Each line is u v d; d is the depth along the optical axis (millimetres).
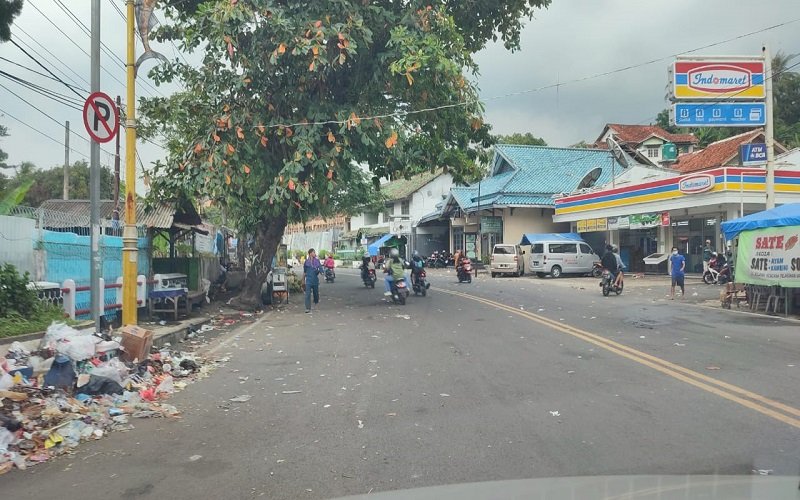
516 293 20328
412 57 13859
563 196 33719
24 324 8031
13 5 7363
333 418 5836
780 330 11117
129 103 9984
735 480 2318
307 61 14234
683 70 17656
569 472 4203
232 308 16797
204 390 7203
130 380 7094
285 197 14805
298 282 23844
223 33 13680
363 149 16188
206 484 4211
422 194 49781
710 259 23469
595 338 10203
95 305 9125
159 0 16484
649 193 27031
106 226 15375
